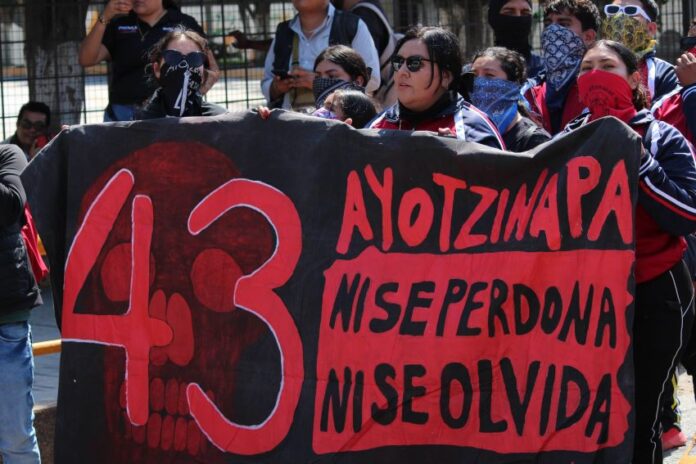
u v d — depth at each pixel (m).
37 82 10.65
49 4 10.54
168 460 5.05
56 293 5.36
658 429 4.97
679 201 4.68
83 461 5.21
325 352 4.80
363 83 6.52
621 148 4.48
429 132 4.71
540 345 4.57
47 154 5.28
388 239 4.75
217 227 5.00
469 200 4.66
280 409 4.85
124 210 5.17
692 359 5.94
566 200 4.54
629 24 6.35
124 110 7.99
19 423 5.49
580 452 4.52
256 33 11.11
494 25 7.41
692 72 5.91
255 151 4.96
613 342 4.49
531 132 5.72
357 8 8.58
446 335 4.66
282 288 4.88
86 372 5.21
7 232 5.39
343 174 4.82
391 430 4.71
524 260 4.59
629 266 4.48
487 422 4.62
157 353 5.09
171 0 8.45
